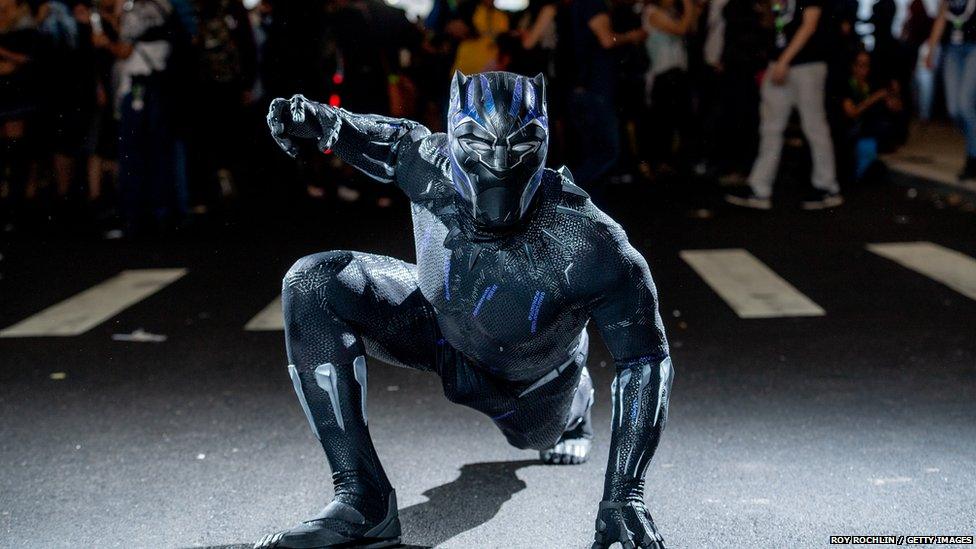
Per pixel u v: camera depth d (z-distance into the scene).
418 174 3.48
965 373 5.98
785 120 12.34
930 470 4.51
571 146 12.89
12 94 12.14
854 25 13.98
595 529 3.56
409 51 13.38
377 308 3.69
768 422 5.21
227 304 8.17
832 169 12.46
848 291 8.16
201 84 11.72
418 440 5.09
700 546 3.79
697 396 5.69
